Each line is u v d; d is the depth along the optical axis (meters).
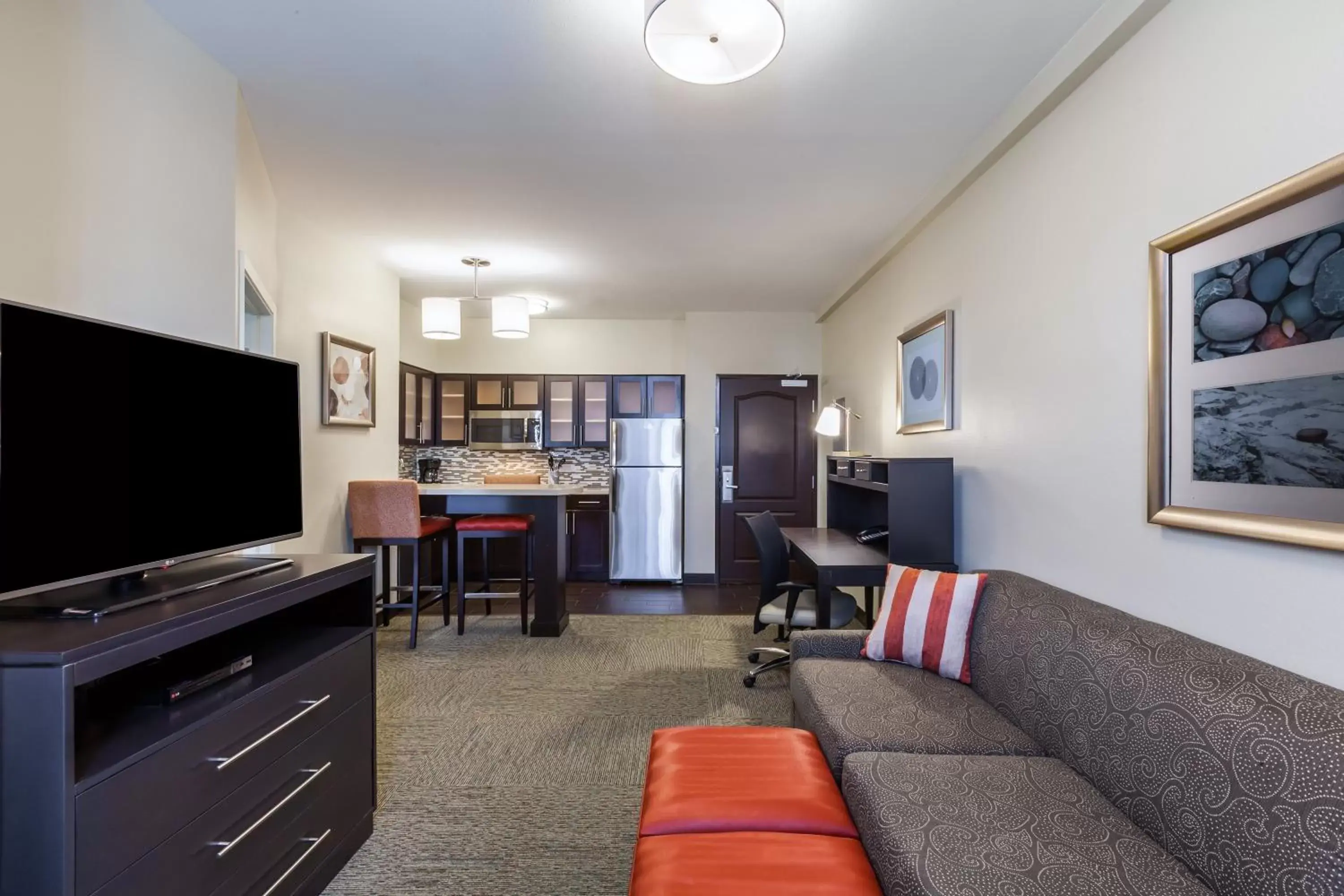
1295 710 1.11
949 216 2.99
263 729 1.47
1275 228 1.31
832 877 1.21
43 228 1.48
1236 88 1.42
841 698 1.98
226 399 1.66
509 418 5.99
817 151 2.61
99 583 1.45
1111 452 1.84
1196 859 1.17
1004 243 2.46
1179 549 1.59
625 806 2.11
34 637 1.10
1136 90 1.74
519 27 1.84
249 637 1.83
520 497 4.06
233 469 1.68
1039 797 1.43
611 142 2.53
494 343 6.11
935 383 3.07
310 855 1.64
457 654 3.68
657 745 1.79
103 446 1.31
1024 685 1.80
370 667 1.94
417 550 3.77
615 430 5.75
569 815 2.06
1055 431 2.12
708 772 1.61
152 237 1.78
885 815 1.36
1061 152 2.09
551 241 3.75
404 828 1.98
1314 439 1.22
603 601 5.09
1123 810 1.38
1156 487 1.63
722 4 1.49
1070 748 1.57
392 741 2.57
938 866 1.18
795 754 1.71
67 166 1.54
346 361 3.78
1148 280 1.67
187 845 1.25
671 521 5.73
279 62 2.01
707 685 3.19
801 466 5.80
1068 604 1.86
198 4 1.75
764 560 3.21
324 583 1.70
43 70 1.48
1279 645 1.32
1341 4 1.19
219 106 2.02
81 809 1.04
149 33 1.76
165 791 1.21
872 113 2.31
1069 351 2.04
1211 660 1.34
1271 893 1.03
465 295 5.11
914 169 2.77
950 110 2.29
